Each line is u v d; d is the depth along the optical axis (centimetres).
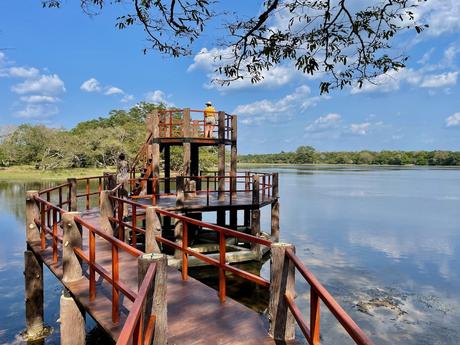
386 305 973
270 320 373
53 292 1055
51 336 784
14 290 1072
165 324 304
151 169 1388
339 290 1071
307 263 1341
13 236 1745
